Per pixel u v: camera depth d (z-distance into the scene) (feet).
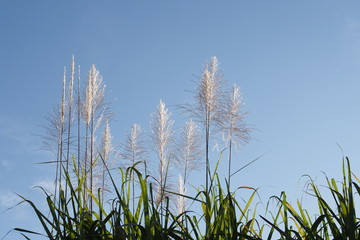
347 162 6.68
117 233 6.48
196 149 14.82
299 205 7.41
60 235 6.63
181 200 14.56
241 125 13.87
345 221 6.61
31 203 6.65
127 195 7.25
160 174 15.12
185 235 6.81
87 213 6.73
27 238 6.73
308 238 6.83
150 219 6.74
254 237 7.00
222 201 6.89
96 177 12.82
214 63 14.32
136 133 16.12
